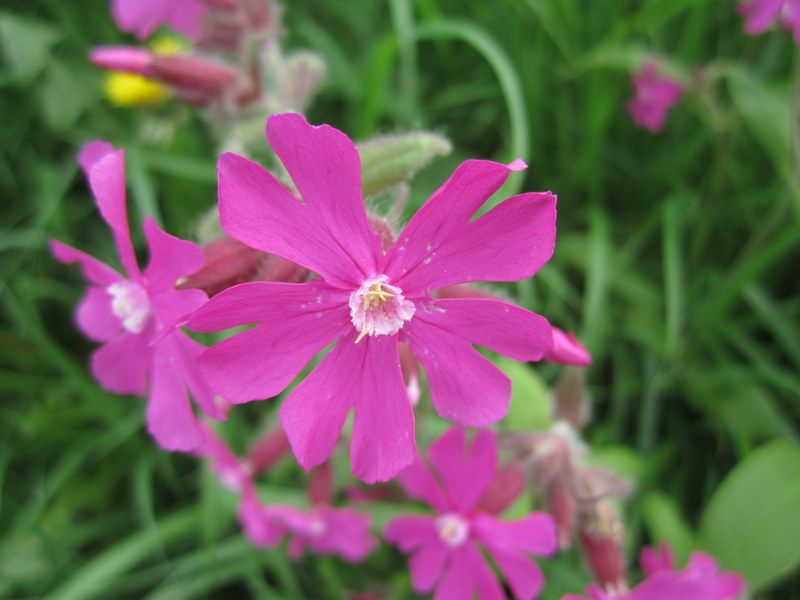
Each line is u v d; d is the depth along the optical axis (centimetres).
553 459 6
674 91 9
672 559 6
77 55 10
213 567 7
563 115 9
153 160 9
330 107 10
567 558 7
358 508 8
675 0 8
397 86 10
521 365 7
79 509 9
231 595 8
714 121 9
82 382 8
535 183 10
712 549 7
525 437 6
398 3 8
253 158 7
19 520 8
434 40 10
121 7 8
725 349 9
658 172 9
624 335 9
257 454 7
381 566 8
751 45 9
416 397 5
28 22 10
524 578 6
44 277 9
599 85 9
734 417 8
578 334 9
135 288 5
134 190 8
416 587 6
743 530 7
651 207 10
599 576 6
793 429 8
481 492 6
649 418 8
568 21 9
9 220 10
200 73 7
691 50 10
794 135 8
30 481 9
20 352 9
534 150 10
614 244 10
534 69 9
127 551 7
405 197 5
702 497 8
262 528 7
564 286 9
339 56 10
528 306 8
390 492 7
